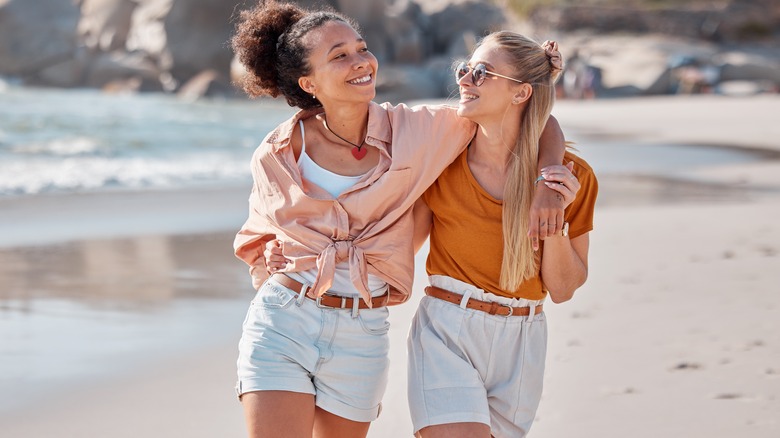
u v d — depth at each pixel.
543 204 3.08
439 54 39.91
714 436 3.85
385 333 3.35
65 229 8.69
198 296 6.40
